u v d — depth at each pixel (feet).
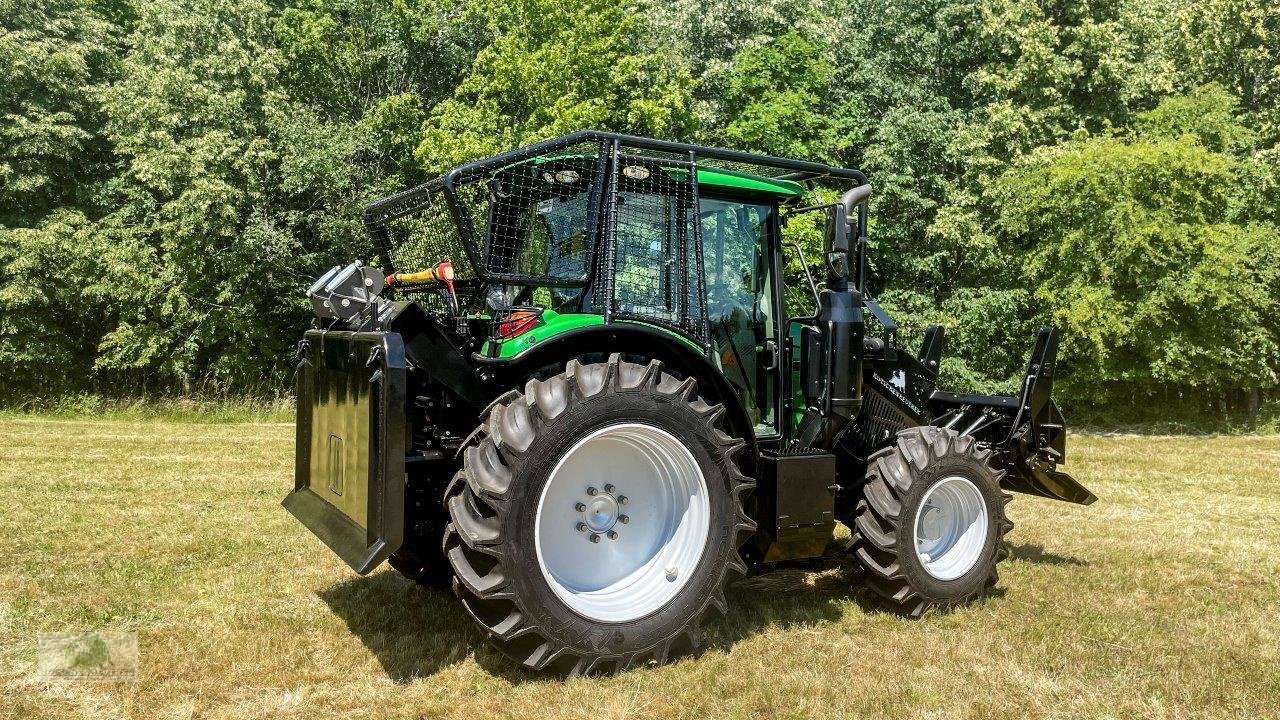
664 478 12.34
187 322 56.03
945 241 54.85
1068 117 54.39
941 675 11.60
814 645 12.75
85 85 56.24
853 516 15.29
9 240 50.83
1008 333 54.13
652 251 12.80
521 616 10.83
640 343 12.79
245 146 55.21
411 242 14.64
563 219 12.94
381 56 65.98
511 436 10.93
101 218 56.18
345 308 12.20
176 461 29.78
